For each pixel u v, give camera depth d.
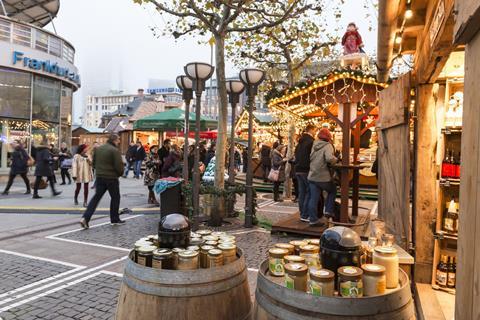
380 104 5.40
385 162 5.21
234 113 8.66
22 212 8.78
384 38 3.76
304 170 7.36
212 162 9.38
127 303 2.32
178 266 2.34
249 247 6.11
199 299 2.24
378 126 5.62
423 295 3.73
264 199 11.94
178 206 7.37
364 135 11.23
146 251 2.40
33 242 6.21
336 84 6.92
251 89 7.66
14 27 18.05
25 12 21.94
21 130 18.58
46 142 11.37
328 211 7.32
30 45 18.69
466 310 1.67
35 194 11.07
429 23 3.29
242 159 21.59
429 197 4.05
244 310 2.45
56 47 20.36
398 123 4.25
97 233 6.87
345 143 6.96
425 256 4.05
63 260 5.28
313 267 2.11
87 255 5.52
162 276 2.24
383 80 5.71
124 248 5.91
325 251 2.05
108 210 9.16
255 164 16.70
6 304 3.84
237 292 2.40
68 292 4.15
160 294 2.23
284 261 2.20
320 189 6.94
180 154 10.09
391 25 3.37
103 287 4.30
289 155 11.55
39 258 5.35
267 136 21.02
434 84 4.06
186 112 8.30
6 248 5.84
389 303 1.86
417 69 4.09
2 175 17.27
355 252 2.02
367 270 1.93
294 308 1.87
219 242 2.62
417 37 4.22
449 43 2.82
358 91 6.79
